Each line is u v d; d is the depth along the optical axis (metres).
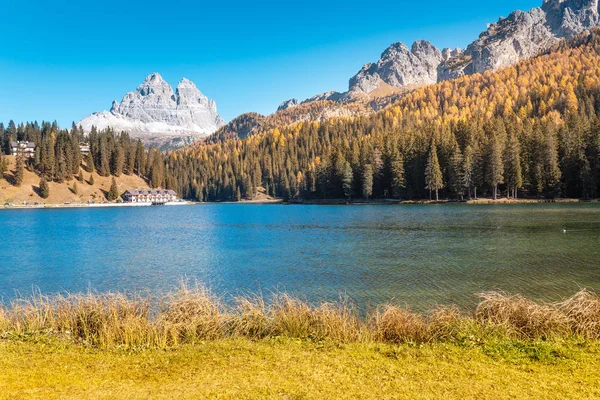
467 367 10.87
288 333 14.42
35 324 15.27
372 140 174.75
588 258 35.16
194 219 102.94
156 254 46.38
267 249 47.62
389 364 11.20
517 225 60.38
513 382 9.81
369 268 34.34
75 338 14.37
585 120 127.56
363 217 86.88
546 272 30.67
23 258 45.03
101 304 15.64
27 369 11.10
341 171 154.62
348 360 11.58
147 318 15.61
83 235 68.62
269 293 27.70
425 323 14.62
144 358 12.02
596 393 9.15
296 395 9.21
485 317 14.91
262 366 11.17
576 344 12.67
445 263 35.22
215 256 43.78
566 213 75.81
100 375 10.69
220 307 18.22
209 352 12.47
